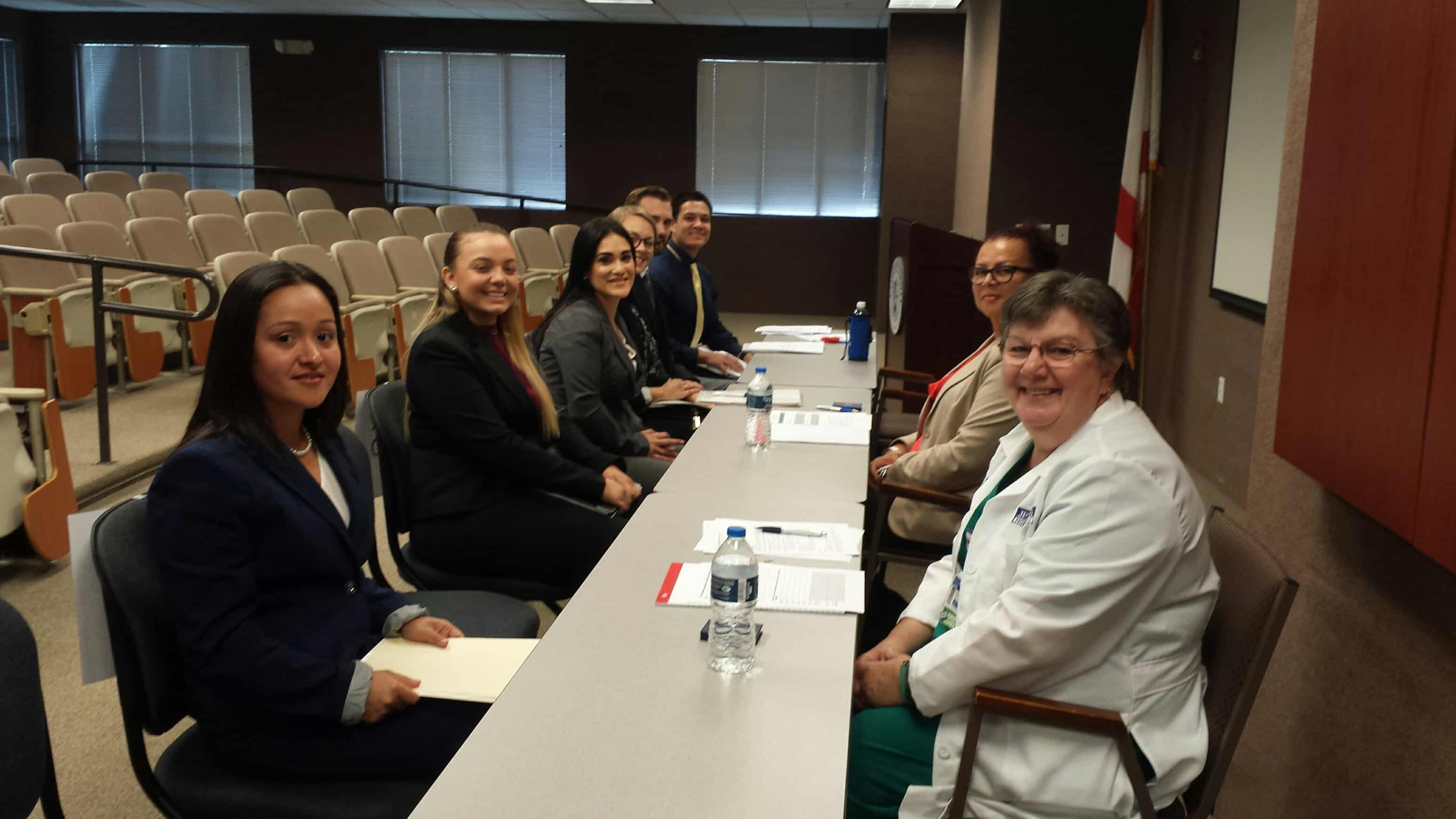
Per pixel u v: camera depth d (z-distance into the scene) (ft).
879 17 33.06
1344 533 6.31
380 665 5.82
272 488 5.52
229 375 5.59
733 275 37.58
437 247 24.58
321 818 5.35
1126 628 5.30
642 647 5.41
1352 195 5.74
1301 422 6.44
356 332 18.94
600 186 37.42
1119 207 19.63
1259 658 5.10
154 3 35.32
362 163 37.83
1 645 4.34
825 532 7.21
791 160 36.83
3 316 19.48
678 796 4.10
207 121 38.42
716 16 33.86
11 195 23.72
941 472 9.34
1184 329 18.94
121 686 5.33
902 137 32.58
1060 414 5.77
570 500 8.91
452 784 4.16
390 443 8.71
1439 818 5.20
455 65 37.29
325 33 37.09
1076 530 5.29
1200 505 5.52
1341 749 6.24
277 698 5.35
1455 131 4.62
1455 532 4.59
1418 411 4.92
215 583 5.28
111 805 7.73
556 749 4.42
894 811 5.70
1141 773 5.08
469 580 8.84
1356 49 5.75
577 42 36.52
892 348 17.38
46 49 38.27
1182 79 19.17
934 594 6.79
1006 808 5.32
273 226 25.49
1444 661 5.20
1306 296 6.40
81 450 15.44
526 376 9.40
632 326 13.17
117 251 20.86
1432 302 4.80
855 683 6.06
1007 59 21.67
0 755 4.27
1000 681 5.38
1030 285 5.89
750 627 5.37
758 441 9.80
